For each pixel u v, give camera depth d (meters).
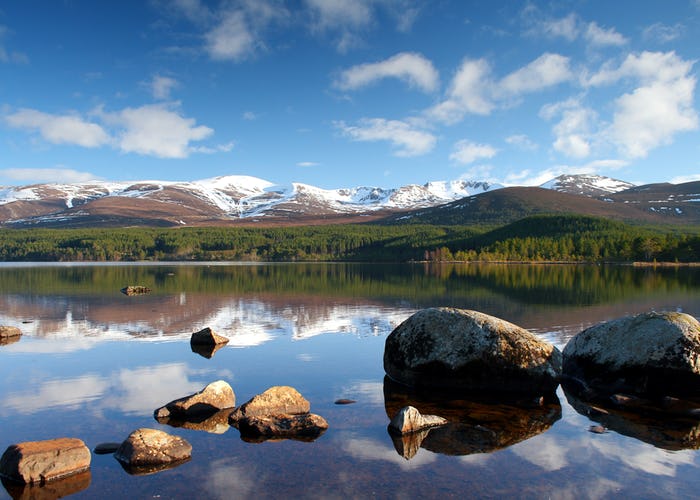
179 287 52.16
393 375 15.43
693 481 8.64
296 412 12.03
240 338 22.62
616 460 9.48
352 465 9.12
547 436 10.72
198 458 9.41
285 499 7.86
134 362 17.56
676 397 13.64
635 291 46.56
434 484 8.40
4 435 10.55
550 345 14.95
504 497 8.00
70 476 8.62
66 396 13.41
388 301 38.28
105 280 63.38
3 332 22.38
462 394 14.10
